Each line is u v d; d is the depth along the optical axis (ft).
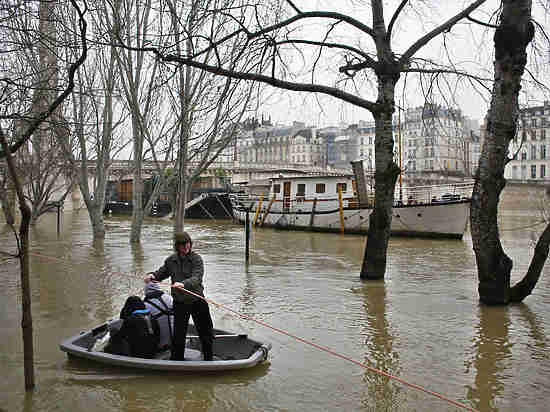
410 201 100.48
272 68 34.14
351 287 41.16
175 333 20.52
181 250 21.12
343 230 97.40
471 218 35.29
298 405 18.26
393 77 40.37
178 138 68.95
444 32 39.70
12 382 19.83
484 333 27.96
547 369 22.36
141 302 21.70
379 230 44.27
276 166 188.85
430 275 48.11
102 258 58.23
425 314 32.24
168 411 17.61
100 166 80.48
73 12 48.80
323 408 18.07
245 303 35.06
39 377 20.22
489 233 34.65
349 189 101.96
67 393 18.83
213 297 37.01
